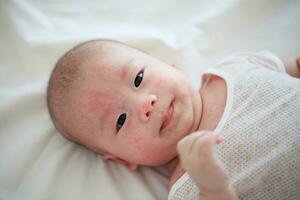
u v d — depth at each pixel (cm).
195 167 25
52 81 36
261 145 31
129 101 33
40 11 46
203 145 25
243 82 35
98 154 39
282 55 43
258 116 32
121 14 47
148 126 33
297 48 43
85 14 47
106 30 45
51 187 36
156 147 33
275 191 30
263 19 45
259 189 31
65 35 44
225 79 36
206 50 45
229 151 32
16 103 39
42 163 37
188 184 33
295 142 31
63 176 37
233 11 45
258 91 34
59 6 47
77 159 38
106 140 35
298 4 45
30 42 43
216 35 45
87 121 35
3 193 35
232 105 34
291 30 44
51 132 39
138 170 38
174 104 33
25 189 36
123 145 34
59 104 36
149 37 44
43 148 38
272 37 44
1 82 42
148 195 36
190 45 44
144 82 34
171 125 33
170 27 46
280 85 34
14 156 37
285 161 30
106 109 34
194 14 46
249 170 31
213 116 35
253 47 44
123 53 36
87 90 34
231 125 33
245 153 31
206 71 38
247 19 45
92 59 35
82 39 43
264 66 39
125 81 34
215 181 26
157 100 33
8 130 39
